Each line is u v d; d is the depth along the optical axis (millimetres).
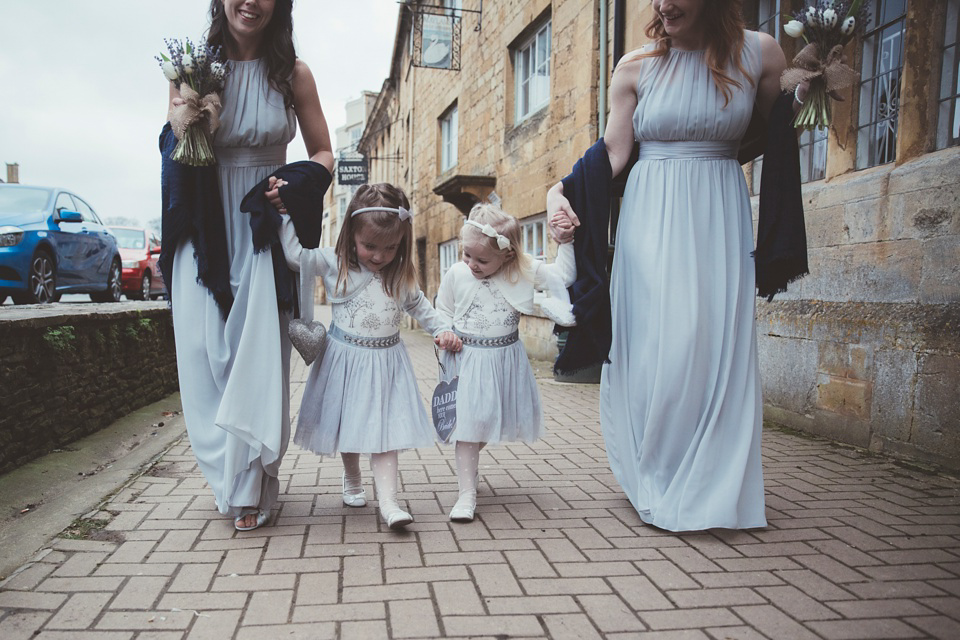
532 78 10312
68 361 4395
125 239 14875
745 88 2945
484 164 12062
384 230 2916
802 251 2932
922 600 2236
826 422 4715
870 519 3041
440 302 3404
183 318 2916
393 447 2971
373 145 29047
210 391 2945
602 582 2377
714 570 2482
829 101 2771
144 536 2807
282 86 2904
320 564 2527
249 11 2754
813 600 2238
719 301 2961
